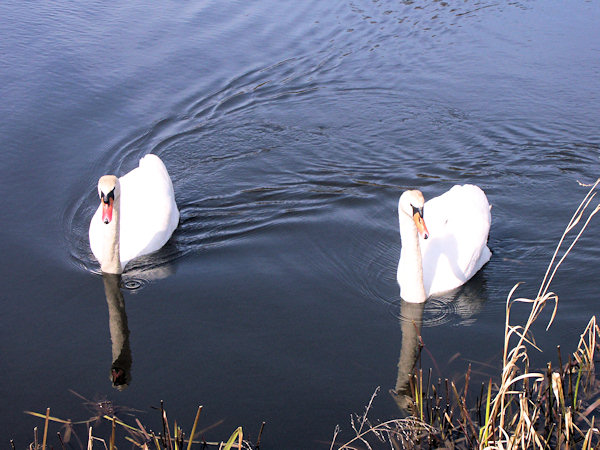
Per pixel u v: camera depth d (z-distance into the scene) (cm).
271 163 1598
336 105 1877
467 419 845
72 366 973
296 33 2291
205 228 1352
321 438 846
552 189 1473
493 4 2580
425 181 1509
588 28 2330
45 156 1540
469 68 2072
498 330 1051
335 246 1278
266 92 1923
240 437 780
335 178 1530
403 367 967
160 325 1062
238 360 982
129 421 874
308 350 1003
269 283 1167
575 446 829
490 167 1564
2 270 1186
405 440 834
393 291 1161
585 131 1709
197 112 1792
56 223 1329
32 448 830
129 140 1639
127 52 2052
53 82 1845
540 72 2025
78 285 1167
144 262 1245
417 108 1852
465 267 1180
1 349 1004
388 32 2331
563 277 1177
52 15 2269
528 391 871
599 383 916
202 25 2286
